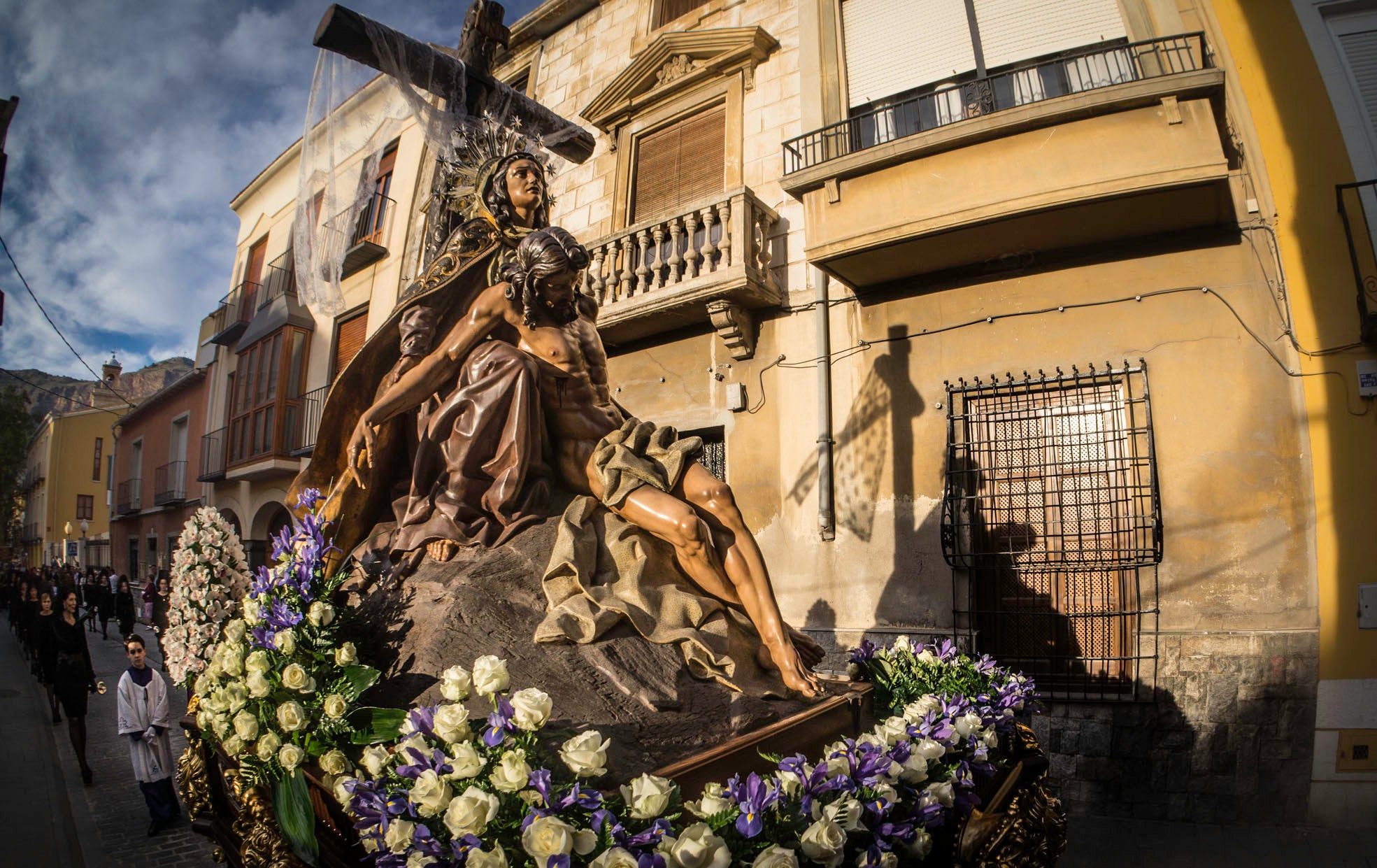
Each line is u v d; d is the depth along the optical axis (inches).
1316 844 205.8
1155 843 211.6
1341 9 257.3
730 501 97.0
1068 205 243.3
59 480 1230.3
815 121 335.0
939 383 287.4
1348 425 229.3
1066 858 202.2
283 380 610.5
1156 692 237.0
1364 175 242.7
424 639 75.2
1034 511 265.0
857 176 281.0
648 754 69.0
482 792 51.3
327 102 115.2
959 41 312.2
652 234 346.3
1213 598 235.8
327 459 101.7
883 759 70.7
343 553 96.3
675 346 359.9
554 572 85.4
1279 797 222.5
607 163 414.9
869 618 289.9
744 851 56.5
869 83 331.6
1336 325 234.5
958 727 89.2
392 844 51.3
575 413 100.0
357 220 115.3
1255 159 249.9
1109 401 258.7
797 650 110.3
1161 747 233.9
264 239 698.2
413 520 91.0
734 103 368.8
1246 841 210.2
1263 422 237.9
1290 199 245.4
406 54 110.3
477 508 91.5
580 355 101.7
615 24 442.3
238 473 656.4
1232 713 228.5
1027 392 272.1
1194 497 241.6
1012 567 264.4
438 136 112.9
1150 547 245.4
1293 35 257.1
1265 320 242.8
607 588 87.2
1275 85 254.8
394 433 99.9
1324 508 228.7
